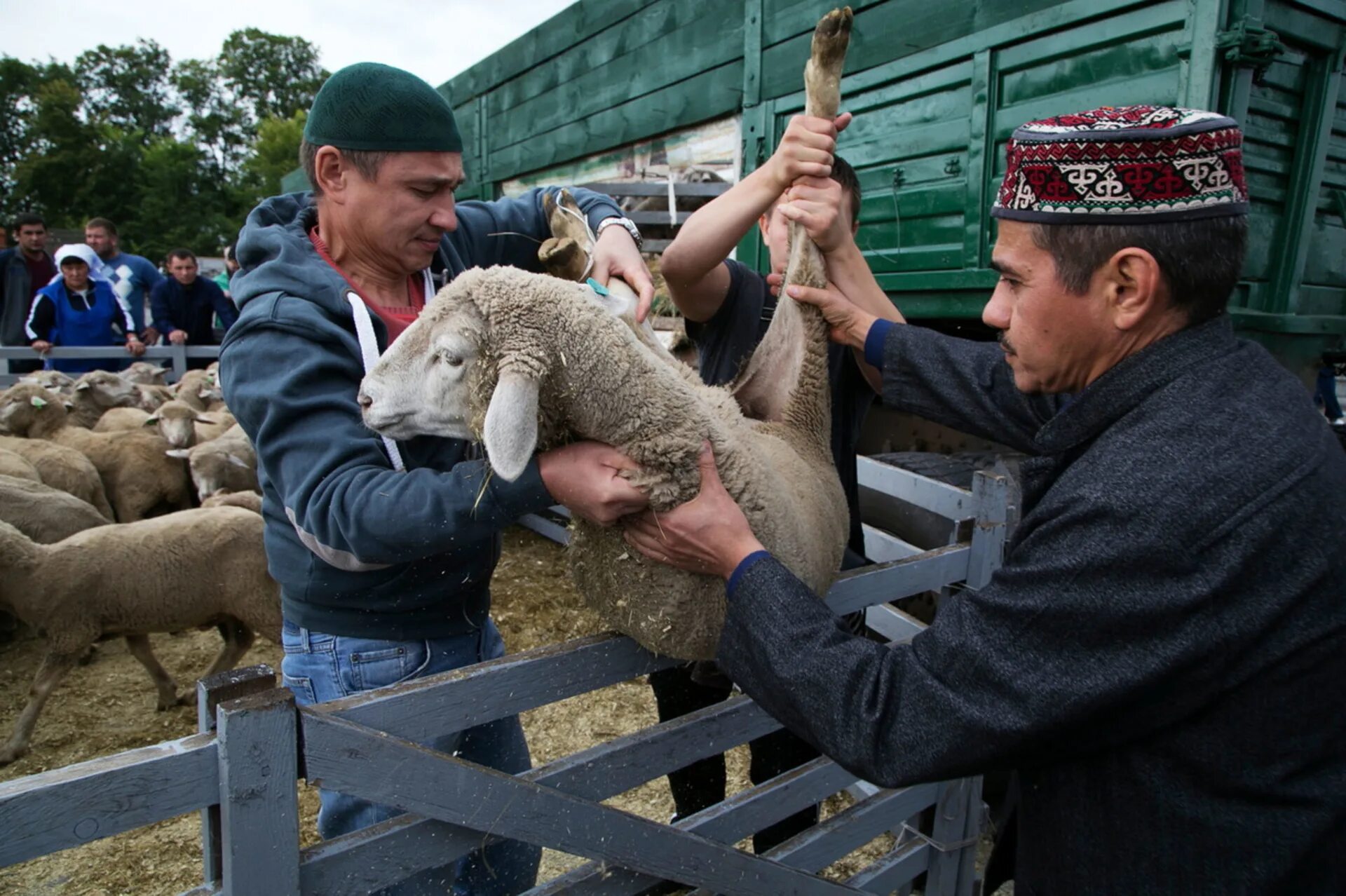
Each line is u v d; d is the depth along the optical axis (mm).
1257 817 1025
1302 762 1025
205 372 8312
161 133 88875
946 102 3486
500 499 1345
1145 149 1003
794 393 2086
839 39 1845
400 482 1331
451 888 1858
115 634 3771
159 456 6129
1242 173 1039
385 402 1430
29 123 66562
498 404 1302
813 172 1938
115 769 1000
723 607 1527
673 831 1655
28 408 6203
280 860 1147
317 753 1158
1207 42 2559
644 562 1524
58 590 3520
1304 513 962
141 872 2885
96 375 7379
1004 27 3172
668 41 5227
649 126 5465
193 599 3785
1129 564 970
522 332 1373
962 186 3420
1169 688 1000
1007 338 1230
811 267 2045
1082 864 1136
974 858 2432
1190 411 1023
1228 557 950
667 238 6238
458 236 2043
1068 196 1053
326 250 1704
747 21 4449
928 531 3287
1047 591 1022
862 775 1182
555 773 1497
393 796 1250
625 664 1646
